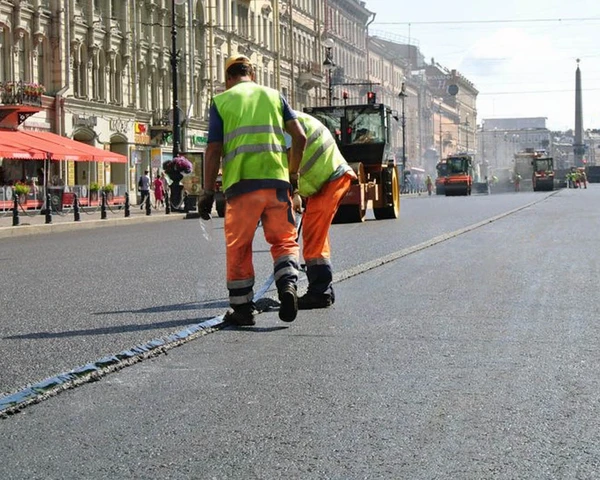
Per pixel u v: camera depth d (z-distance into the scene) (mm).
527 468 4605
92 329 8867
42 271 15242
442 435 5180
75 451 4938
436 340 8109
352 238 21578
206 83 71375
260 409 5789
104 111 55969
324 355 7484
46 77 50688
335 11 108312
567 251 17266
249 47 78938
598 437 5133
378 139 32812
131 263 16422
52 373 6848
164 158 65375
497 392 6176
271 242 9102
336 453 4871
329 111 33156
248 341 8180
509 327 8773
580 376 6668
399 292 11375
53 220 37438
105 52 56375
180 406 5875
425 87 161375
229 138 9047
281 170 9055
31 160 48594
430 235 22562
